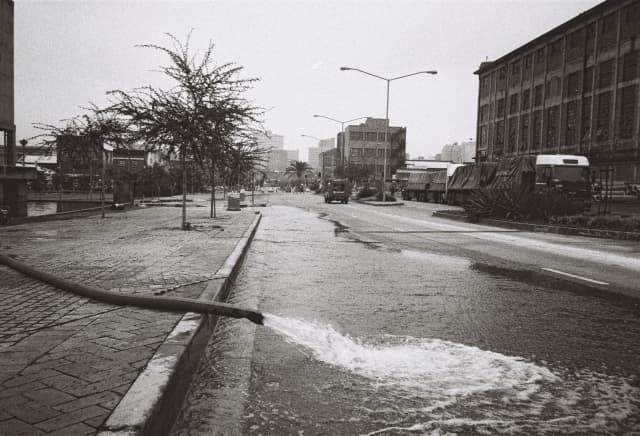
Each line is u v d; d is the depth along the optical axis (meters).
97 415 2.72
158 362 3.50
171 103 15.10
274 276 8.37
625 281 8.11
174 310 5.14
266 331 5.09
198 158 16.83
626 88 44.19
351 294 6.94
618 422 3.17
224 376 3.90
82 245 10.93
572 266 9.73
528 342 4.77
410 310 6.03
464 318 5.67
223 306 5.09
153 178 50.12
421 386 3.70
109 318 4.80
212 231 14.99
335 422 3.15
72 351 3.78
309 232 16.78
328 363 4.17
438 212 27.69
